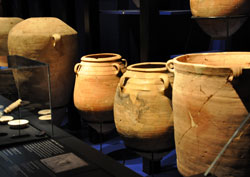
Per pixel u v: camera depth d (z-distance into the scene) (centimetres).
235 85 138
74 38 293
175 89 161
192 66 147
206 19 213
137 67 223
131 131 207
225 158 147
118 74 244
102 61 243
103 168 169
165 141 208
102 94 243
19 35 277
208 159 151
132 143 213
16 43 279
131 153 279
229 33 220
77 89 253
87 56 263
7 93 213
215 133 146
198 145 152
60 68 285
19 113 215
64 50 282
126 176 161
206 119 147
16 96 215
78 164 172
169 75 205
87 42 312
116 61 248
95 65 244
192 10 218
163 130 203
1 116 214
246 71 136
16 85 213
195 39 281
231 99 140
